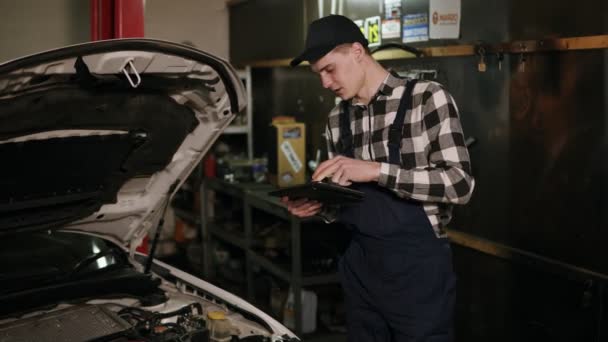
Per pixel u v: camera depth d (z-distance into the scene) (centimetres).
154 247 213
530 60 259
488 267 289
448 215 212
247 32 506
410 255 209
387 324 223
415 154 205
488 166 285
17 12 438
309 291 348
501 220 280
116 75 158
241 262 475
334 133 230
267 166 432
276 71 466
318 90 409
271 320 196
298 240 334
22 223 176
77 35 447
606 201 232
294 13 429
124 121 172
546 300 260
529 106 261
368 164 196
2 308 181
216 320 185
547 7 249
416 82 206
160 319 189
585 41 233
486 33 278
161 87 170
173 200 546
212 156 474
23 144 157
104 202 192
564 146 247
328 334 348
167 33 525
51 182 172
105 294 200
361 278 222
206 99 182
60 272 199
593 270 239
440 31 302
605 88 229
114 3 310
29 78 145
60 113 158
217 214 484
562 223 251
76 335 170
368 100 213
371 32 352
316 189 184
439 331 209
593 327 239
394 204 209
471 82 289
